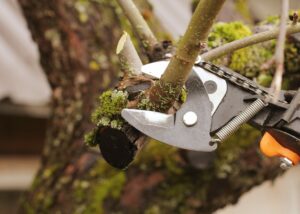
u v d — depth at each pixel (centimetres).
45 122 181
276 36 62
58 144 96
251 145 91
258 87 62
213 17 54
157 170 93
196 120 59
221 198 93
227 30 77
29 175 196
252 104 61
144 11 97
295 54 77
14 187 200
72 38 96
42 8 96
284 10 53
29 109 169
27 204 96
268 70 78
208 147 59
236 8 87
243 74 78
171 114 60
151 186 92
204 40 55
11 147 184
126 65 62
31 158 192
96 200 92
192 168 92
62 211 93
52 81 98
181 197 92
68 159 95
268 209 249
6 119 177
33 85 165
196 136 59
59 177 94
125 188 92
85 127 93
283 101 62
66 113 96
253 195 250
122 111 58
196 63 63
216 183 93
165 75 58
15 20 176
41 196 95
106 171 93
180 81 57
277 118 61
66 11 96
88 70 95
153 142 92
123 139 59
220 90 62
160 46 68
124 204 92
